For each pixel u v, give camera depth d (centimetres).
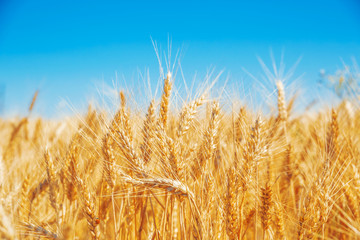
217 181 54
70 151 55
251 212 54
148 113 52
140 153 52
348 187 52
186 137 55
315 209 47
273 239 52
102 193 56
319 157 56
